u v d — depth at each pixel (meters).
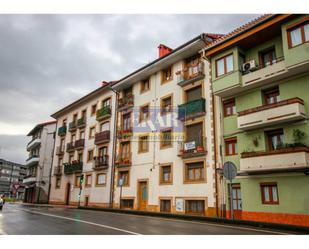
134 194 24.25
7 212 18.92
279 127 15.71
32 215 16.55
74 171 33.66
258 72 16.62
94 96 33.84
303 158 13.66
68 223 12.60
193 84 21.62
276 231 11.26
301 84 15.29
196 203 19.36
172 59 23.36
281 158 14.42
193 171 20.23
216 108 19.48
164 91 24.11
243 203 16.41
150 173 23.31
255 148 16.56
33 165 48.72
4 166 110.50
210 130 19.55
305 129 14.66
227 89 17.81
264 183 15.72
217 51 18.88
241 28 17.44
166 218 17.16
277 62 15.85
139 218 16.42
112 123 29.48
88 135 33.38
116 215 18.42
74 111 38.19
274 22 15.80
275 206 14.98
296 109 14.52
